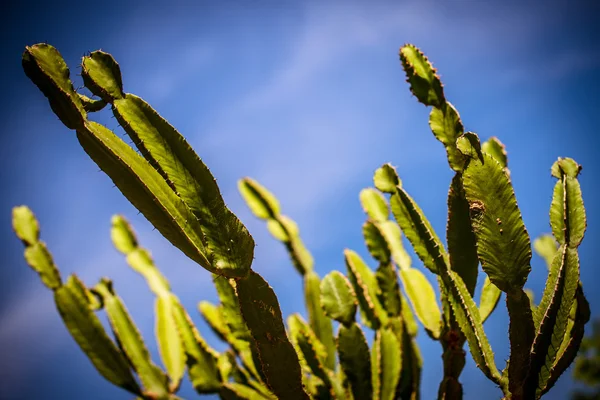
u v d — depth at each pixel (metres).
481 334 1.43
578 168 1.48
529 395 1.40
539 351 1.40
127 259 1.82
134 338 1.62
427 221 1.54
